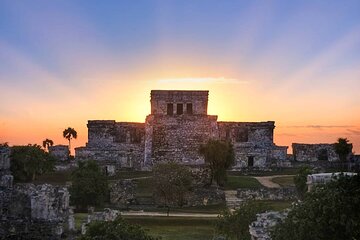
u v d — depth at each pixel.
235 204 91.69
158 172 95.50
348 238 32.44
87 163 94.25
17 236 55.38
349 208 32.34
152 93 137.62
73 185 88.38
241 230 51.44
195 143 133.88
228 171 129.75
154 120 136.12
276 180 114.44
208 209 89.44
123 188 95.75
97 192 88.94
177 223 75.06
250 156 136.88
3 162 69.75
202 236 67.69
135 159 139.25
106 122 145.12
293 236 33.06
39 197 56.25
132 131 145.75
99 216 57.84
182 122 135.88
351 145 137.50
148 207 91.44
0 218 55.41
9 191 56.53
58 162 128.38
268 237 35.94
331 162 136.62
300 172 82.56
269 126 147.75
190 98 138.12
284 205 77.31
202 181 105.75
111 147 140.88
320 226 32.50
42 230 55.81
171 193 93.88
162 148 133.25
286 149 138.38
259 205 53.09
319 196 33.78
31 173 102.00
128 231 41.66
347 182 33.97
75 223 65.12
